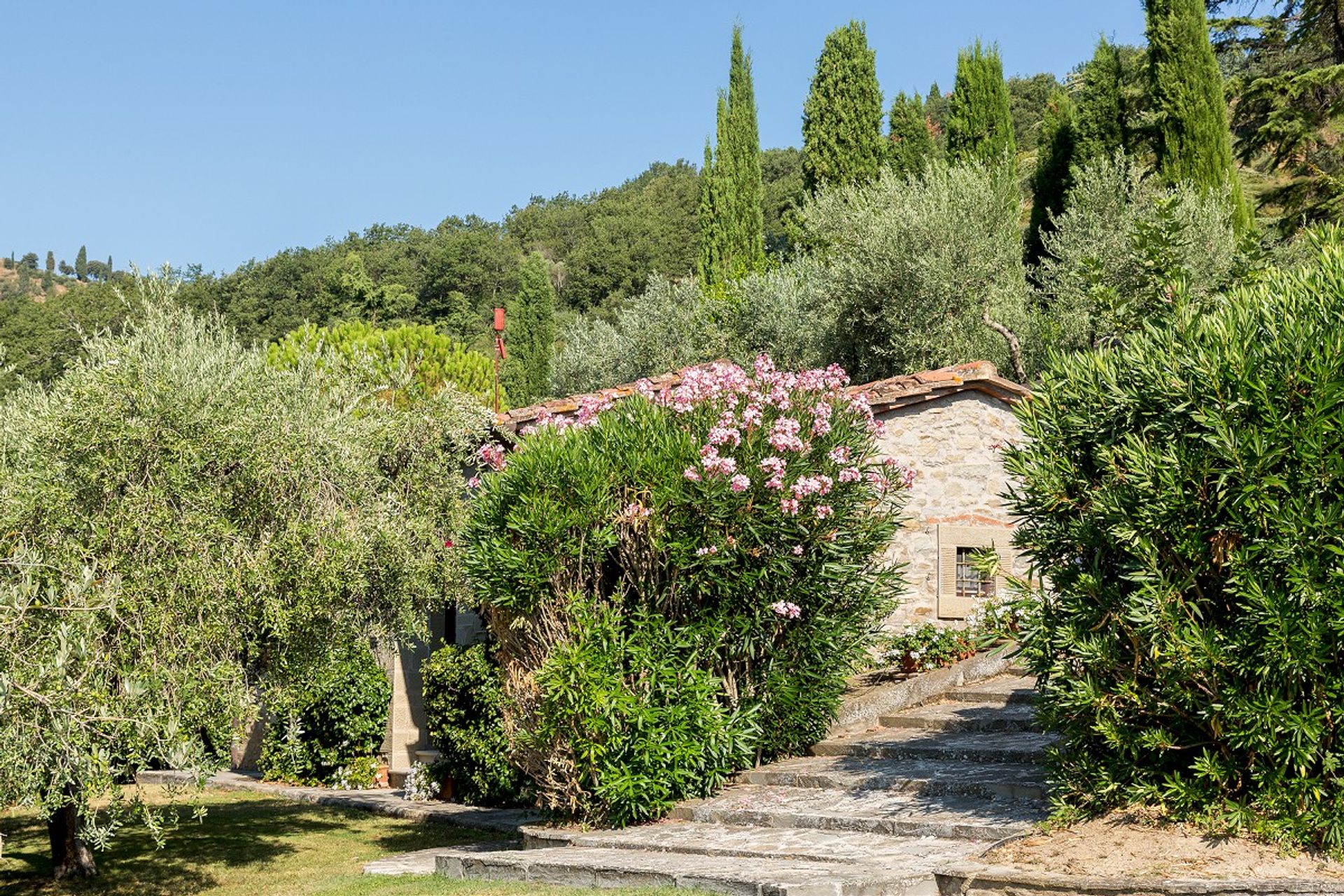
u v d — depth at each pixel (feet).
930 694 40.32
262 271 237.04
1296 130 76.59
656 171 403.34
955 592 46.32
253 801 50.88
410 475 38.17
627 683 30.81
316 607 32.58
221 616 30.07
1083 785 23.41
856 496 34.30
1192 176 73.51
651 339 92.48
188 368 31.55
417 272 266.36
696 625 32.24
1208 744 21.88
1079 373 24.17
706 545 31.53
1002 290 71.15
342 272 227.20
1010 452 24.57
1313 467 20.38
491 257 265.34
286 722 52.80
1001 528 46.34
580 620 30.45
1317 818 20.04
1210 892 18.81
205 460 30.89
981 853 22.36
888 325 71.97
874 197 77.46
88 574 25.50
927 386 46.73
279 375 35.29
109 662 27.76
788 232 106.11
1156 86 75.25
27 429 31.45
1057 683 23.21
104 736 26.03
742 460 32.27
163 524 29.45
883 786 29.68
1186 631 20.94
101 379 30.27
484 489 32.65
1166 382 22.13
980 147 99.50
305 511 33.32
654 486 31.24
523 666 31.83
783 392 34.22
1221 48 84.38
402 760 51.96
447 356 87.35
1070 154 91.86
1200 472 21.36
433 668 43.70
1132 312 33.63
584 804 30.68
